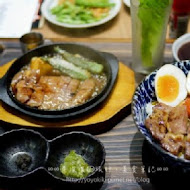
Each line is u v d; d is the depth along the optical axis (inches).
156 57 20.8
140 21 19.3
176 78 17.8
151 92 17.8
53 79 20.4
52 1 29.5
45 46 22.0
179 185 16.1
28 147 17.5
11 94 19.3
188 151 14.7
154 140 15.6
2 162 17.0
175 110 16.3
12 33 26.1
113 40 24.0
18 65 21.2
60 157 17.1
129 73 20.8
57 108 18.8
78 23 27.4
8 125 18.8
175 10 23.4
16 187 16.3
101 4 28.9
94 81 20.5
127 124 19.0
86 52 21.9
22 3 29.0
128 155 17.6
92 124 18.3
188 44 21.2
